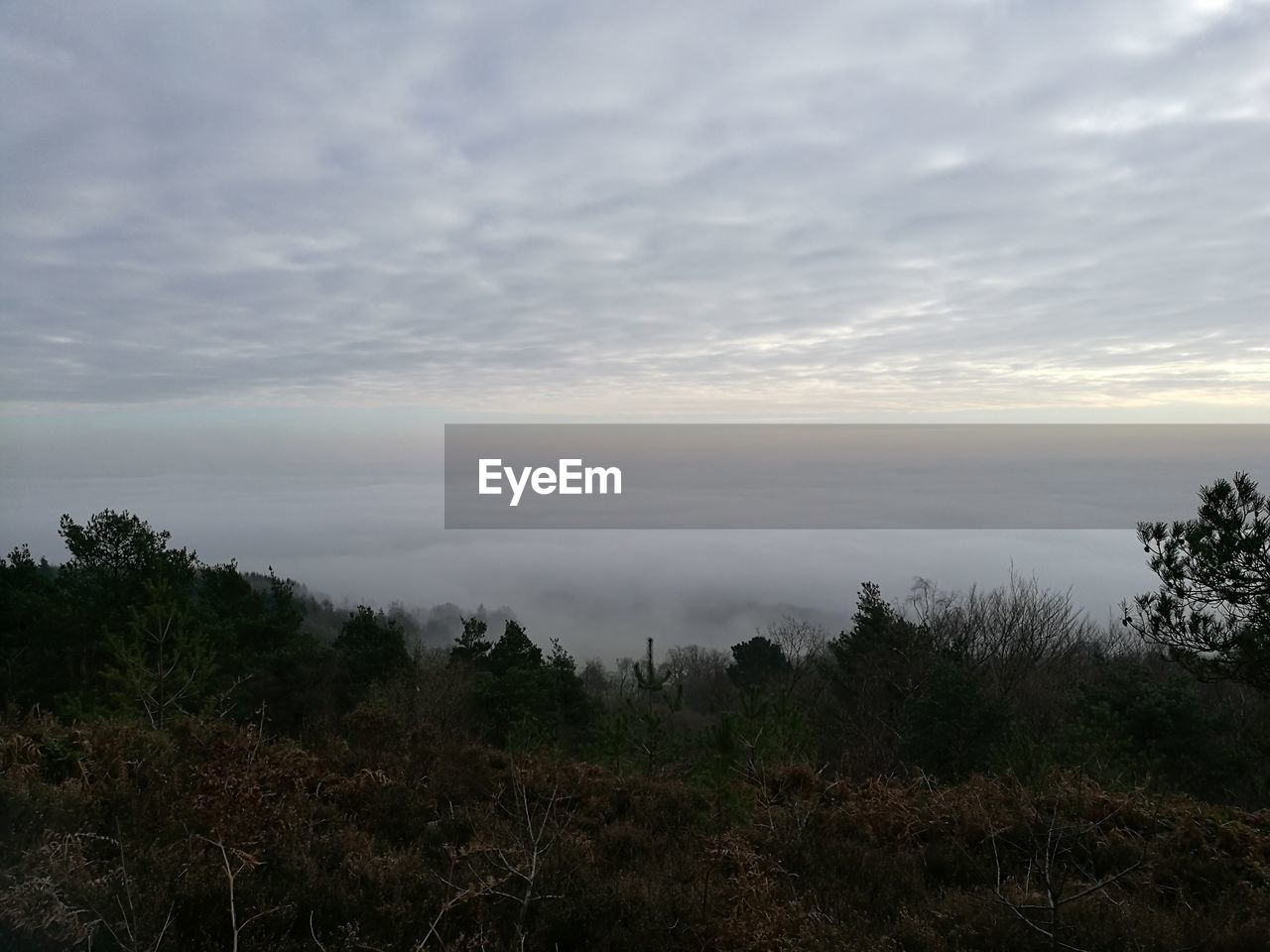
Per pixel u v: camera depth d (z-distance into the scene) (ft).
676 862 21.52
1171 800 30.53
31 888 12.87
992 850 24.23
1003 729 48.60
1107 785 34.37
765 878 19.80
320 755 28.60
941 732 48.70
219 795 19.93
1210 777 51.16
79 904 13.43
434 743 31.22
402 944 14.87
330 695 78.07
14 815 15.81
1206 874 23.25
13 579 79.30
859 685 77.05
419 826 22.26
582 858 20.33
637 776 30.89
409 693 75.72
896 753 51.90
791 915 17.74
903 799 28.60
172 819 18.69
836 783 30.35
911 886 21.36
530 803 26.02
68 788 19.40
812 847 22.97
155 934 13.10
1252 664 28.04
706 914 17.65
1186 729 52.13
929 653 77.20
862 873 21.66
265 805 20.38
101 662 65.31
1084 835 24.71
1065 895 19.93
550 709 89.15
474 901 16.52
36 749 22.59
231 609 83.41
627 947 15.94
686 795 29.07
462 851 17.71
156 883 14.85
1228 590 28.48
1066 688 82.43
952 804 27.22
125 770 21.95
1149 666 64.03
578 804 27.07
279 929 14.53
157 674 37.78
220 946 13.51
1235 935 17.84
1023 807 26.18
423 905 16.15
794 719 41.24
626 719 43.19
